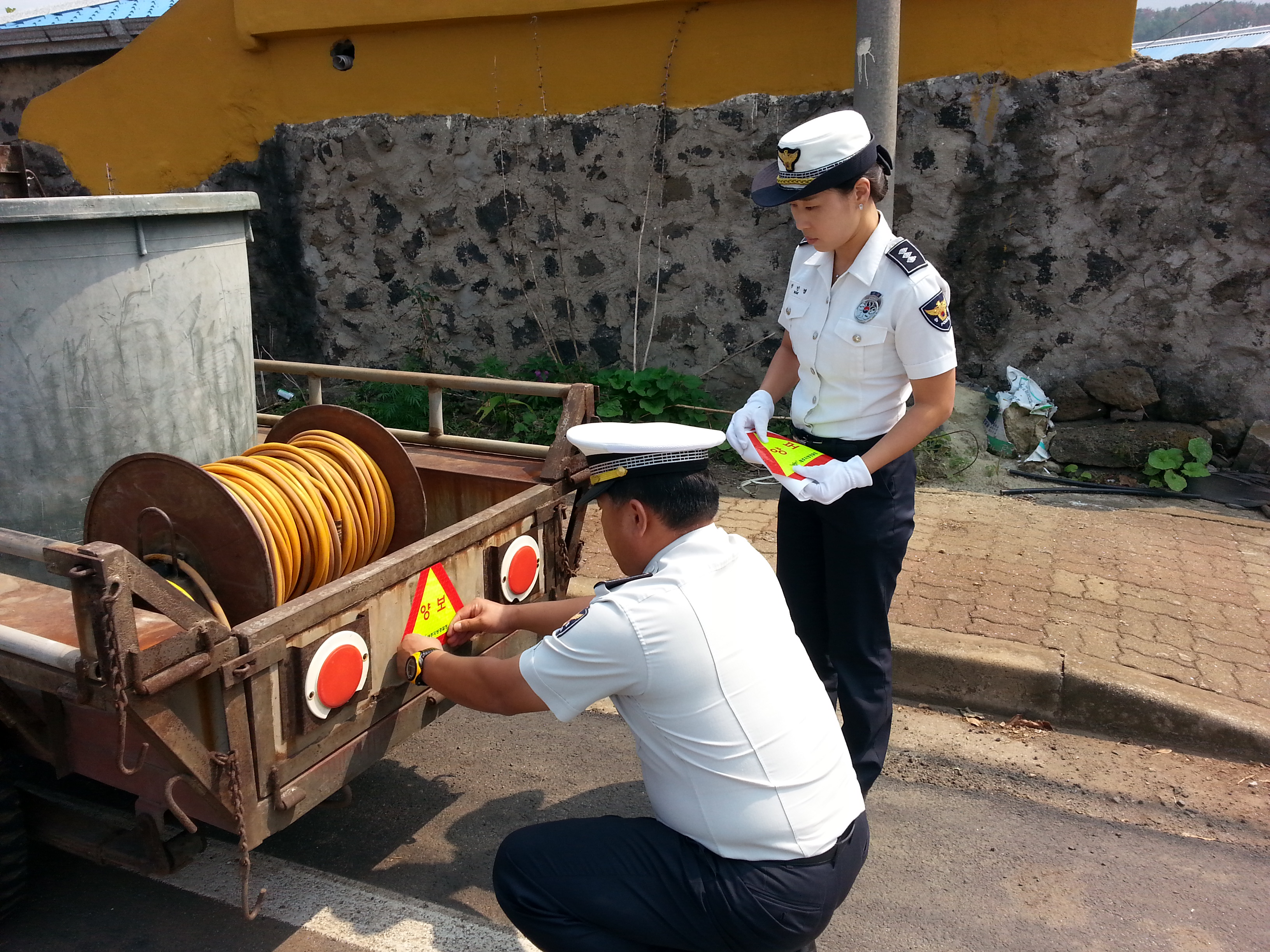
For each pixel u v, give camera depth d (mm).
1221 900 2836
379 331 7430
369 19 6586
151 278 3078
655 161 6355
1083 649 3914
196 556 2527
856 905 2830
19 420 2857
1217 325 5617
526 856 2121
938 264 6008
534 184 6695
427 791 3395
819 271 2953
